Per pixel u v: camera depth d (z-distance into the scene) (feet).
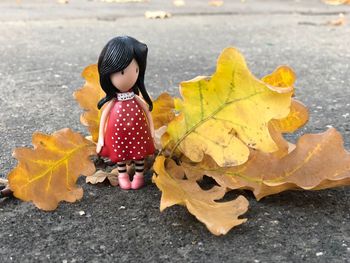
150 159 0.87
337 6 3.28
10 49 1.97
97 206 0.78
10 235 0.70
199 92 0.74
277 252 0.66
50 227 0.72
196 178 0.79
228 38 2.23
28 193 0.74
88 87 0.87
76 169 0.78
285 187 0.76
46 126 1.16
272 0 3.65
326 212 0.76
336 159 0.76
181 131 0.77
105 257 0.65
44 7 3.15
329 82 1.56
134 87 0.79
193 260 0.64
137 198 0.80
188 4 3.39
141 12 3.00
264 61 1.81
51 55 1.89
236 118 0.72
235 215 0.69
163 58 1.86
